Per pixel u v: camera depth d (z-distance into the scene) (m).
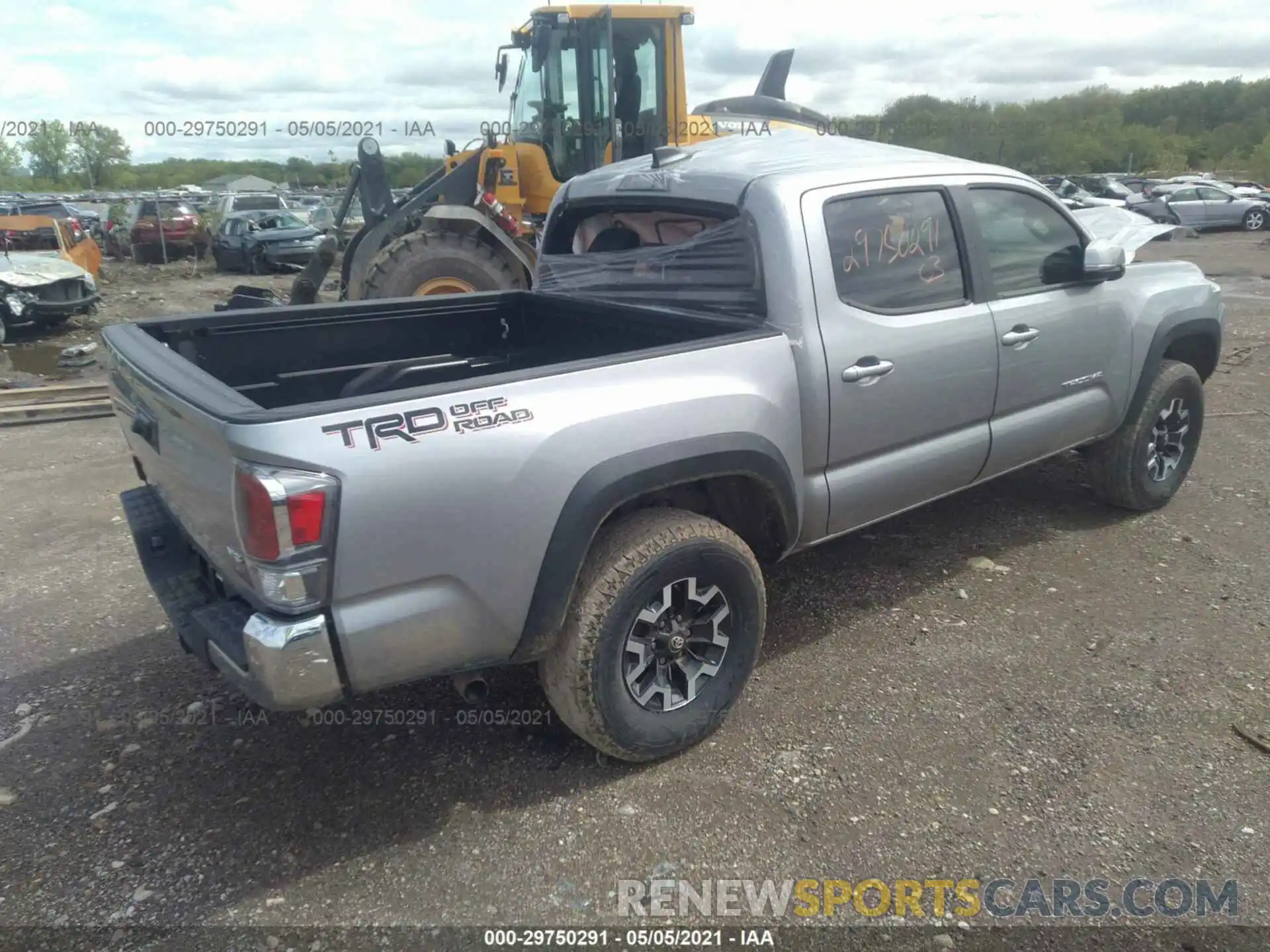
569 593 2.69
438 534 2.45
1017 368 3.96
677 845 2.72
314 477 2.27
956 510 5.17
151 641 3.97
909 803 2.86
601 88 8.23
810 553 4.67
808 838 2.73
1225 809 2.80
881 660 3.67
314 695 2.40
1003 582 4.29
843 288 3.36
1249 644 3.69
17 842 2.79
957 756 3.07
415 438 2.40
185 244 21.41
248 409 2.31
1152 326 4.61
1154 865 2.60
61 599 4.37
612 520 2.98
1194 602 4.04
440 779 3.04
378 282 7.43
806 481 3.35
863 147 4.04
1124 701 3.34
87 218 25.97
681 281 3.71
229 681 2.56
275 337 3.77
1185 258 18.16
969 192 3.83
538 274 4.64
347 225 19.42
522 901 2.54
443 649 2.57
